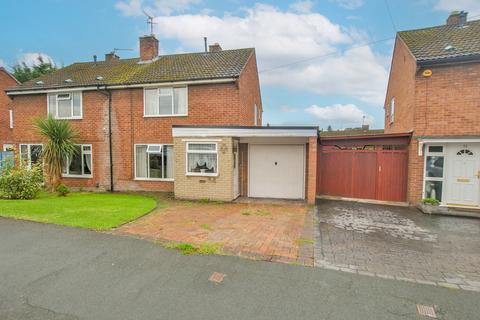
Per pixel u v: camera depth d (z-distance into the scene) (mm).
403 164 10656
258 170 11789
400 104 13023
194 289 3705
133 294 3566
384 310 3303
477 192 9523
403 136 10562
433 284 3992
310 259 4781
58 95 14398
